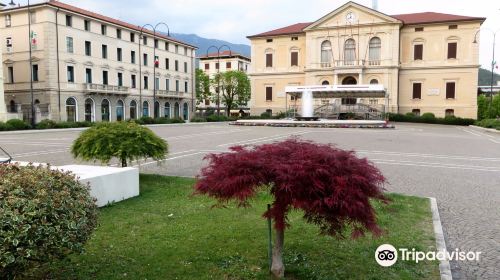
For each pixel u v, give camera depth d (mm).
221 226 5895
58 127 37219
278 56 62250
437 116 53594
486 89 123750
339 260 4707
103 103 50656
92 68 48750
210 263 4531
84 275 4211
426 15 57312
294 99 53094
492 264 4902
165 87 62594
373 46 54688
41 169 3932
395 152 17094
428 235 5719
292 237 5430
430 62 53812
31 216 3125
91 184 6832
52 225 3266
